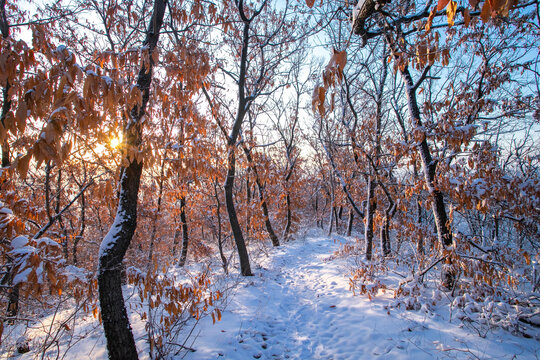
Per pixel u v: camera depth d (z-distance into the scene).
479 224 8.12
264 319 5.66
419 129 5.32
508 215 5.00
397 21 3.76
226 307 5.95
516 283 4.52
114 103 2.44
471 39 5.45
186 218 12.08
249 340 4.81
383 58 7.00
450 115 5.11
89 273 3.58
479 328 4.20
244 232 11.16
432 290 5.71
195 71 3.57
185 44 3.65
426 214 8.62
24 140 2.86
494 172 4.64
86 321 5.22
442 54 3.39
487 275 4.46
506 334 4.01
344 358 4.14
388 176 8.26
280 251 12.99
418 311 5.03
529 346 3.70
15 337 4.46
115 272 3.66
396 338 4.34
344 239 15.37
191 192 9.02
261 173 10.08
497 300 4.68
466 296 4.58
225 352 4.34
